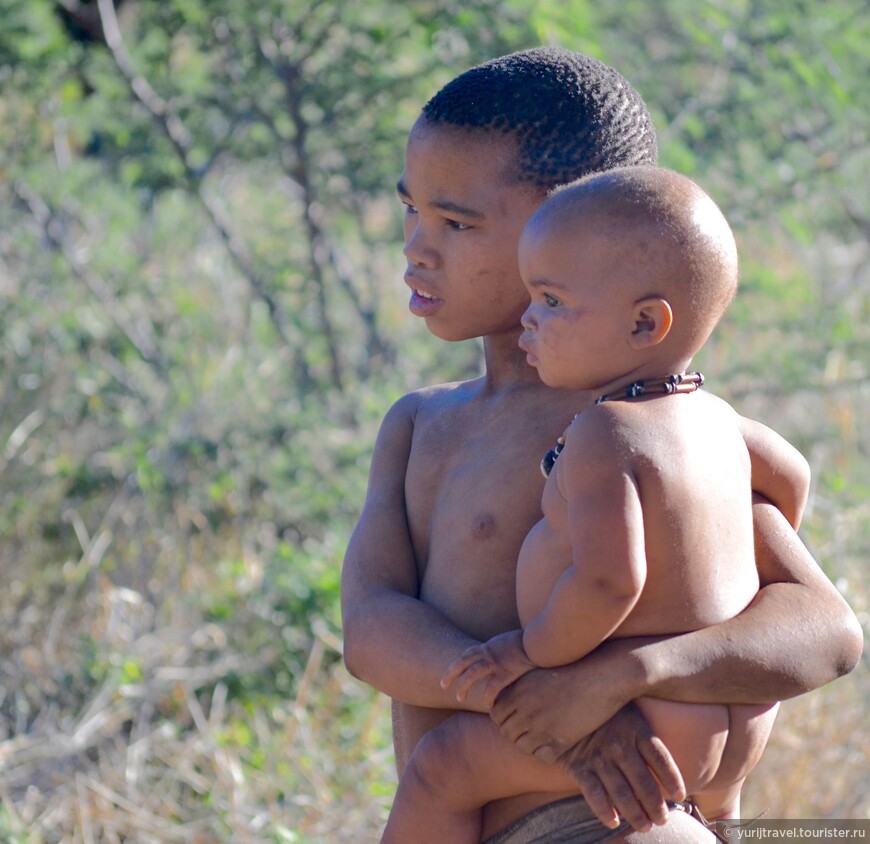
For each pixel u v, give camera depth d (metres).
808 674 5.34
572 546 5.10
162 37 20.31
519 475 5.75
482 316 5.83
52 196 20.30
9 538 16.20
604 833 5.32
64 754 12.77
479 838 5.62
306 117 20.56
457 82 5.81
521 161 5.65
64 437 17.72
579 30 18.11
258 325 20.66
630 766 5.09
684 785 5.24
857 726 12.06
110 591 15.05
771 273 18.77
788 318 19.03
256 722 13.38
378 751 12.91
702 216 5.16
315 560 15.63
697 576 5.21
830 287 20.52
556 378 5.30
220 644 14.44
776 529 5.79
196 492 16.92
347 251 23.53
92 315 19.41
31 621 15.05
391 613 5.79
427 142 5.72
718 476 5.33
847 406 17.89
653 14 20.89
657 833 5.32
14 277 19.52
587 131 5.71
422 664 5.59
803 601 5.51
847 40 19.17
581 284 5.13
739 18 19.47
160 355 19.02
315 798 12.22
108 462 17.30
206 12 19.67
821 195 20.38
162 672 13.81
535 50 6.01
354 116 19.92
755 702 5.27
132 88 20.22
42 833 11.89
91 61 20.67
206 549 16.50
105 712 13.43
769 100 19.41
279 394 19.17
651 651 5.12
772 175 19.50
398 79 19.56
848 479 16.67
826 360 18.20
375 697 13.63
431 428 6.23
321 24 19.58
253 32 19.55
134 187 21.05
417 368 20.66
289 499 17.16
